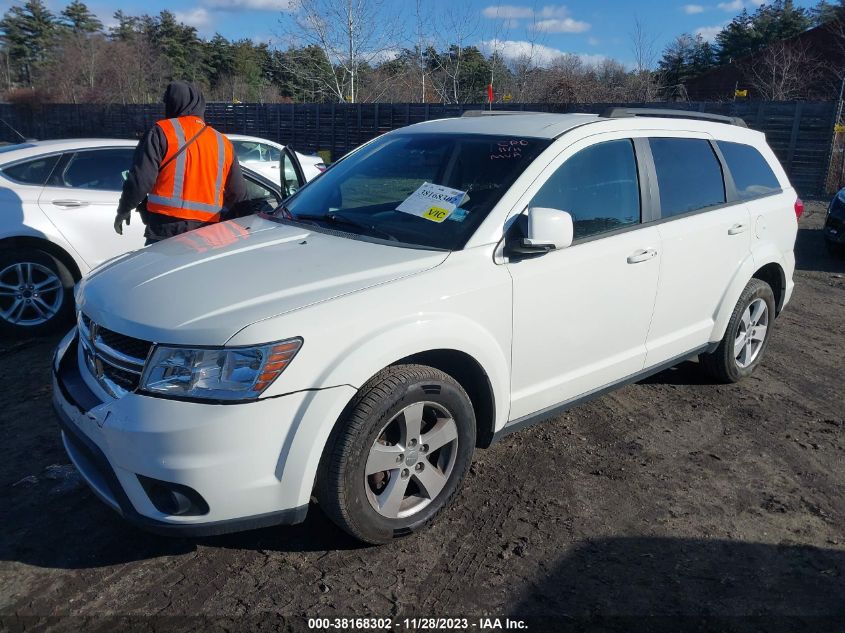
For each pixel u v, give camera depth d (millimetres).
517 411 3570
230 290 2922
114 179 6309
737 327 4867
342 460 2869
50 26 64500
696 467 3945
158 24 59375
